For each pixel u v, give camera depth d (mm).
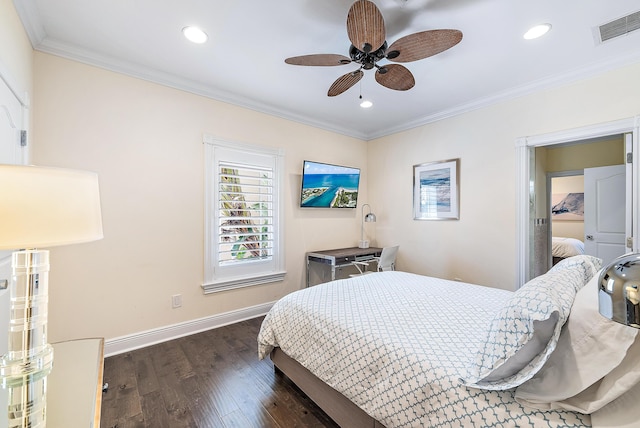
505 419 910
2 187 795
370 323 1516
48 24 1952
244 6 1802
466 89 2990
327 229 4098
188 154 2838
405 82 2270
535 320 887
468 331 1400
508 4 1777
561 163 4613
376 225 4516
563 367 875
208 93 2947
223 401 1801
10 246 792
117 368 2182
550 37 2113
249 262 3289
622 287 562
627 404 771
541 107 2822
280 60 2436
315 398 1689
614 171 3617
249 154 3283
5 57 1540
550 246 4680
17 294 919
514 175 3012
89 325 2326
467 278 3400
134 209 2535
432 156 3766
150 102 2619
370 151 4609
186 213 2824
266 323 2027
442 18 1908
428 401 1092
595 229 3758
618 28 2012
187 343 2625
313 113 3674
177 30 2035
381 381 1266
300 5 1798
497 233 3146
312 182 3789
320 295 2023
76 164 2268
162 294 2682
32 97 2074
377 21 1576
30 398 921
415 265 3963
